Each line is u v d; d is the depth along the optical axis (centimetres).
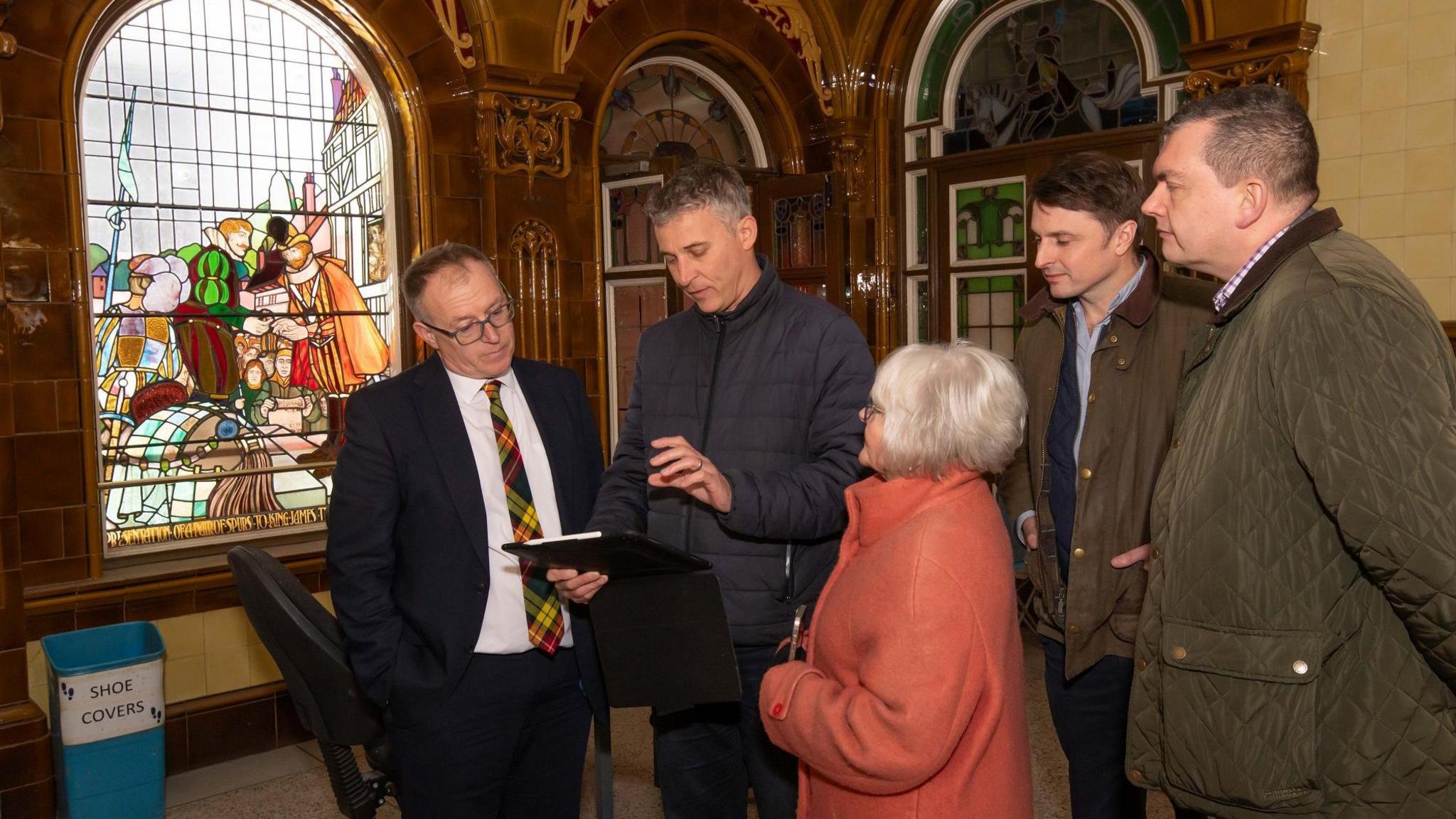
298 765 369
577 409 233
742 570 200
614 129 493
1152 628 154
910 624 138
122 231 358
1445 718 132
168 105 366
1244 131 145
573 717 222
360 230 416
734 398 208
